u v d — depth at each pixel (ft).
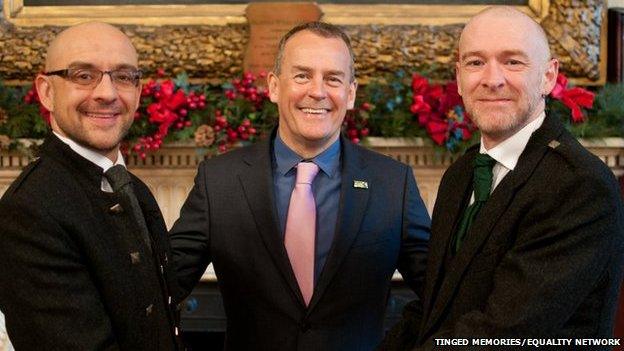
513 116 5.03
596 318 4.69
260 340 6.42
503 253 4.85
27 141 8.48
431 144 8.55
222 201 6.57
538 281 4.50
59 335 4.64
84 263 4.91
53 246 4.70
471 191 5.50
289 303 6.33
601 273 4.60
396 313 8.97
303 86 6.28
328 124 6.36
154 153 8.65
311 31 6.40
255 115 8.43
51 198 4.82
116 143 5.32
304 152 6.56
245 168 6.66
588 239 4.52
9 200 4.78
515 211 4.83
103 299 4.97
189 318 8.97
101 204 5.10
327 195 6.52
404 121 8.56
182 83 8.69
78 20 9.50
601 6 9.48
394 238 6.61
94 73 5.20
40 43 9.36
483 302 4.89
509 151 5.13
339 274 6.37
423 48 9.37
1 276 4.73
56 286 4.69
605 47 9.53
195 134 8.38
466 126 8.33
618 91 8.82
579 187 4.60
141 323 5.10
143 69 9.39
